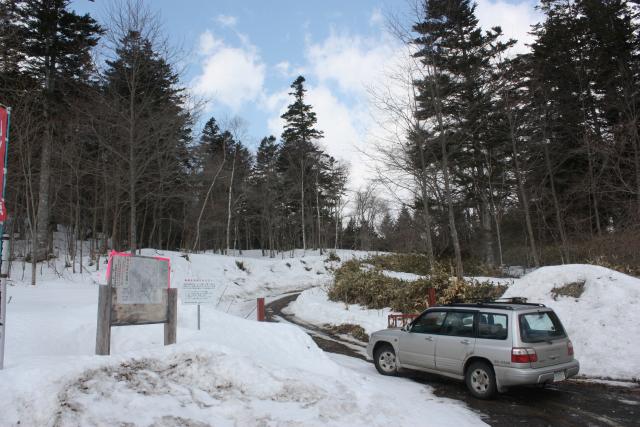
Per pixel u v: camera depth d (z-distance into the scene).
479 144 28.47
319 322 18.28
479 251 32.41
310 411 5.27
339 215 63.03
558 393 8.09
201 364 5.66
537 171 29.09
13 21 17.67
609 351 9.62
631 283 11.32
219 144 51.44
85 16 23.41
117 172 20.64
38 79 21.56
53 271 23.48
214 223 45.25
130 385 4.95
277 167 54.97
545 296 12.48
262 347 7.88
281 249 60.03
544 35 30.84
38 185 28.70
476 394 7.82
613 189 24.41
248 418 4.91
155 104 19.16
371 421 5.39
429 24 20.17
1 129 5.11
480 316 8.23
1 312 4.86
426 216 21.03
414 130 20.44
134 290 6.35
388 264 32.59
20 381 4.39
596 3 27.86
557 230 29.42
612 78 26.03
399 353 9.34
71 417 4.18
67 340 7.95
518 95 25.50
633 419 6.56
